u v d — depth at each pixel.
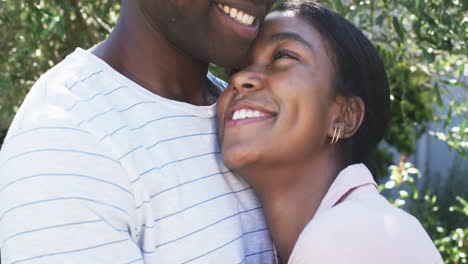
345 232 1.30
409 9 2.66
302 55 1.55
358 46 1.66
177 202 1.35
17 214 1.18
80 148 1.24
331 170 1.62
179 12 1.43
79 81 1.37
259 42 1.59
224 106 1.55
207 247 1.37
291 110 1.52
